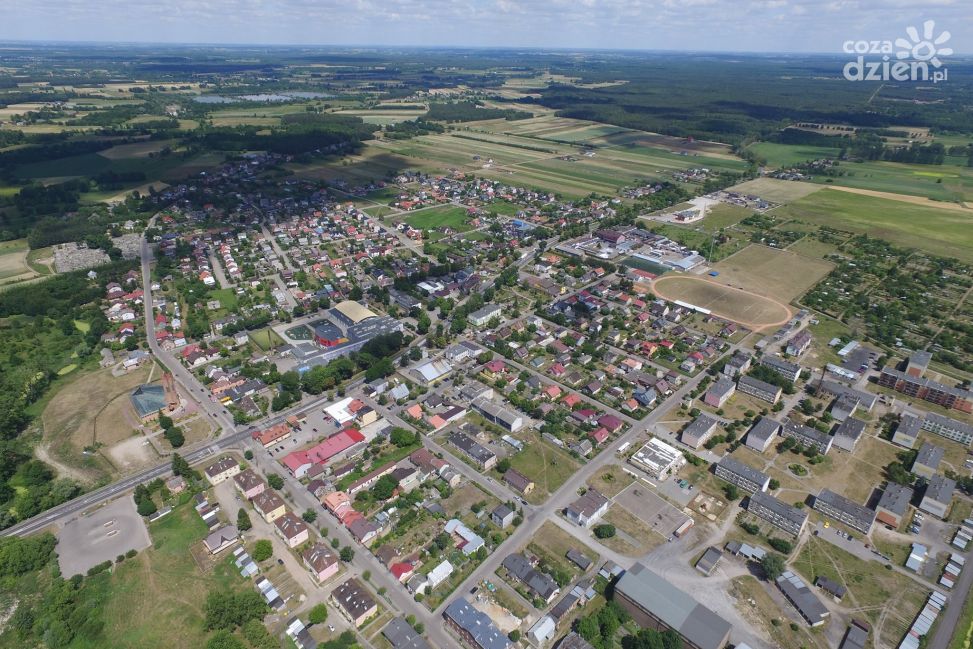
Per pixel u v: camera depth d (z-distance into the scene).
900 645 129.75
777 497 175.00
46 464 189.75
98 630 133.88
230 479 183.38
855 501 173.12
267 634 131.75
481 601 141.62
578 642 129.62
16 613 136.25
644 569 145.12
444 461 188.88
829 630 134.50
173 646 130.62
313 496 174.88
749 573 149.50
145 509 166.38
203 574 148.75
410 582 144.50
